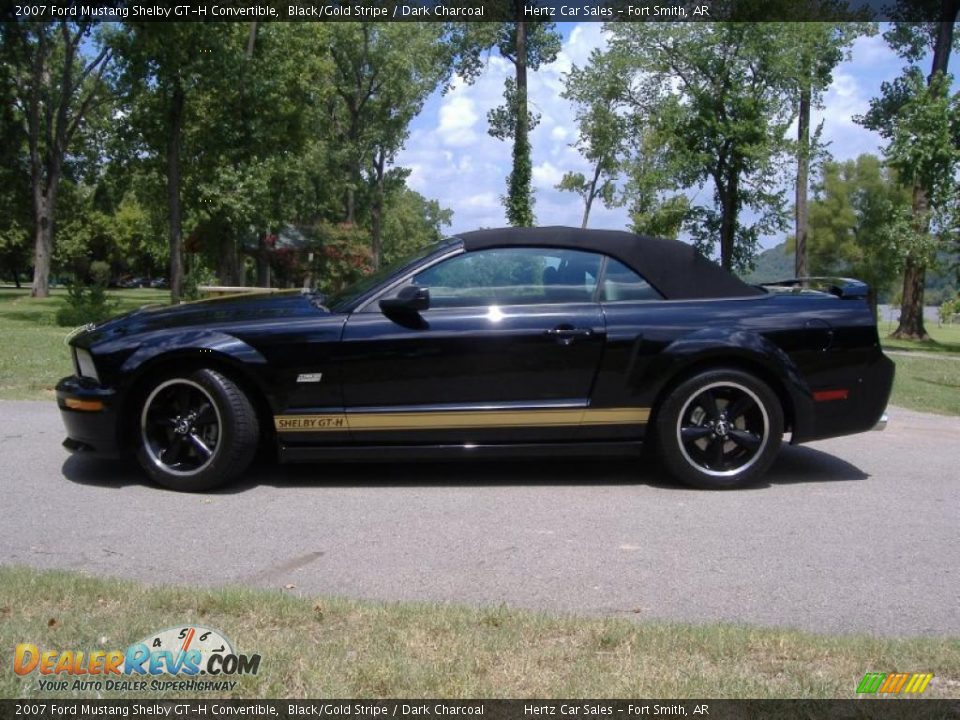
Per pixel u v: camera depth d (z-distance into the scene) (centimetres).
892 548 447
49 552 422
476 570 407
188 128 2403
